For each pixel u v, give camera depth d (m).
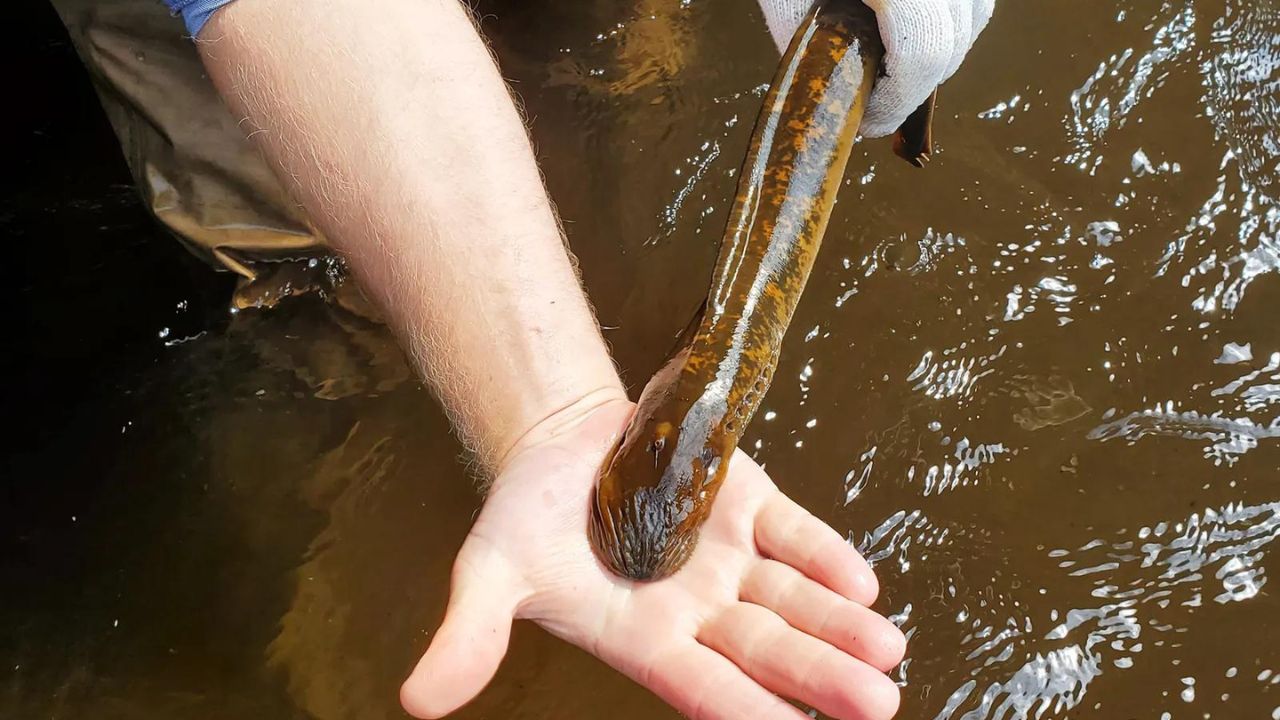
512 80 0.96
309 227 0.89
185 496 0.81
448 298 0.66
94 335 0.89
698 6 1.00
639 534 0.60
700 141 0.92
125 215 0.96
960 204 0.88
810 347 0.82
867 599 0.61
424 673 0.57
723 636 0.60
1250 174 0.89
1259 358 0.81
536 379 0.65
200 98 0.84
